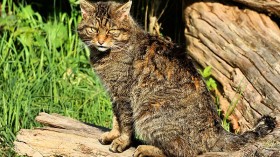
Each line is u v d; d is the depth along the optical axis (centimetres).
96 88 1025
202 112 760
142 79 785
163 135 767
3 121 914
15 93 952
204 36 1010
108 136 812
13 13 1138
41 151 817
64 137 820
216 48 997
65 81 1022
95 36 807
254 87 942
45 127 840
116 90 809
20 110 938
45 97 984
